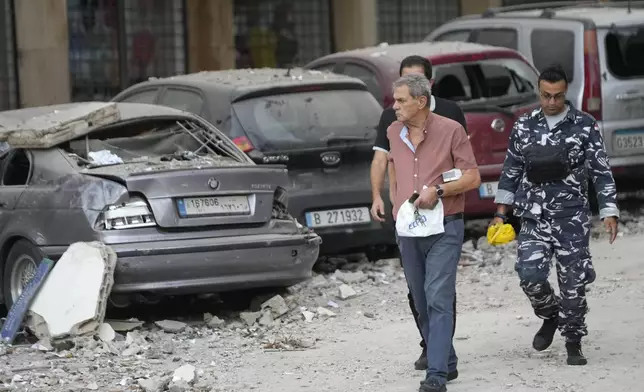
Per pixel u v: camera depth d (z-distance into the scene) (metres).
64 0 34.72
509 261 24.17
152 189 18.47
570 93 28.75
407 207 14.55
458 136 14.68
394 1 43.53
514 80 26.59
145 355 17.22
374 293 21.48
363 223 22.92
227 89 23.05
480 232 28.34
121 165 19.47
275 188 19.59
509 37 30.66
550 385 14.91
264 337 18.50
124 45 37.34
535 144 15.59
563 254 15.65
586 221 15.66
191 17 38.22
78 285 17.86
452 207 14.63
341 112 23.52
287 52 41.22
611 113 28.52
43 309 17.98
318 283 21.95
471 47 27.12
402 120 14.64
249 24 40.56
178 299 21.50
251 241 18.78
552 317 16.19
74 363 16.70
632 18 29.02
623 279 21.83
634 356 16.22
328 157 22.81
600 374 15.34
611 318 18.61
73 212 18.53
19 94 34.59
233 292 21.16
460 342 17.53
